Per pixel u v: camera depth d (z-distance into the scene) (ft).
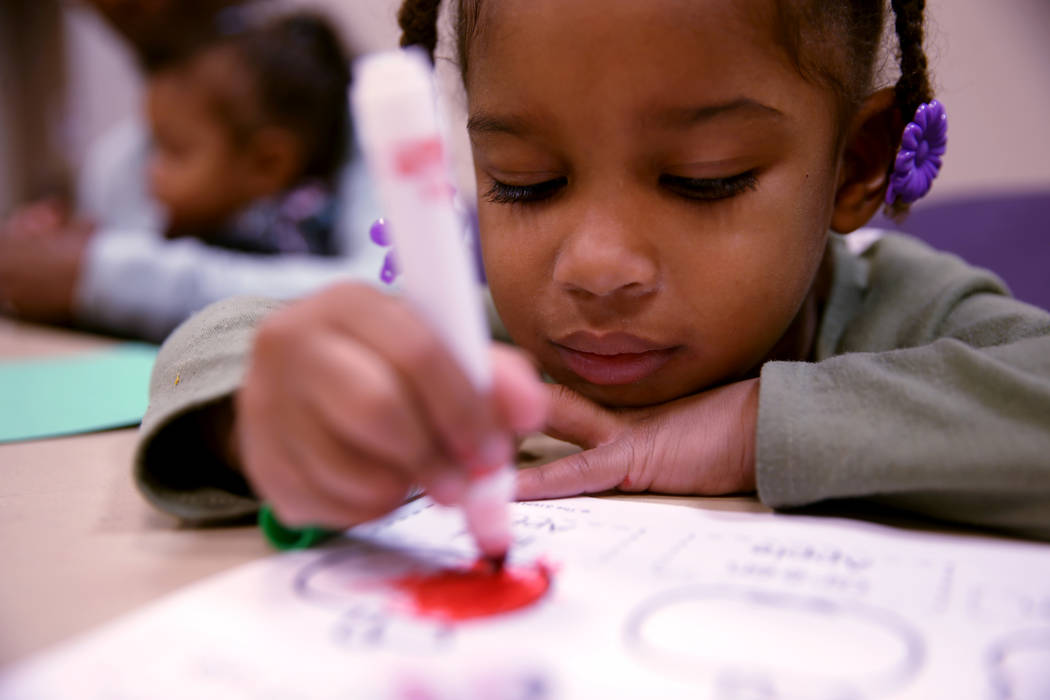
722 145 1.48
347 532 1.17
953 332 1.77
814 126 1.61
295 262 5.46
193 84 5.47
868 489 1.23
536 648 0.83
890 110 1.90
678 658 0.81
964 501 1.19
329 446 0.94
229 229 5.69
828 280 2.03
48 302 5.07
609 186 1.52
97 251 5.08
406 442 0.89
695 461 1.41
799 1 1.53
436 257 0.86
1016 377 1.25
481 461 0.93
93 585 1.03
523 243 1.64
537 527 1.20
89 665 0.81
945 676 0.77
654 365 1.65
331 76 5.63
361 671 0.80
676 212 1.53
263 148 5.50
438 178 0.84
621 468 1.41
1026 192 3.12
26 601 0.98
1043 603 0.93
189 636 0.86
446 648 0.84
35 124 7.86
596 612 0.91
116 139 6.84
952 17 3.94
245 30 5.67
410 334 0.88
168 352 1.53
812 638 0.85
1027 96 3.92
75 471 1.61
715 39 1.44
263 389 0.98
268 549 1.15
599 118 1.47
